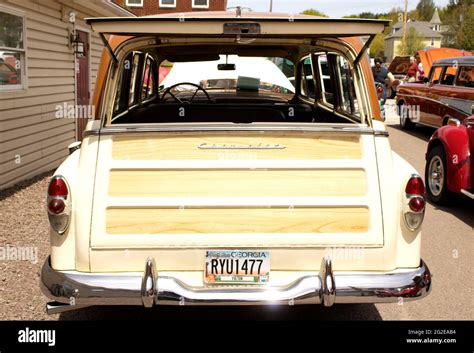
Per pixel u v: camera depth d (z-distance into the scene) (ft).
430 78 42.70
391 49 279.08
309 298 9.87
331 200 10.20
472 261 16.98
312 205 10.19
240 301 9.78
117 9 40.29
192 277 10.20
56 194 10.14
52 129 31.94
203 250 10.14
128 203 10.10
